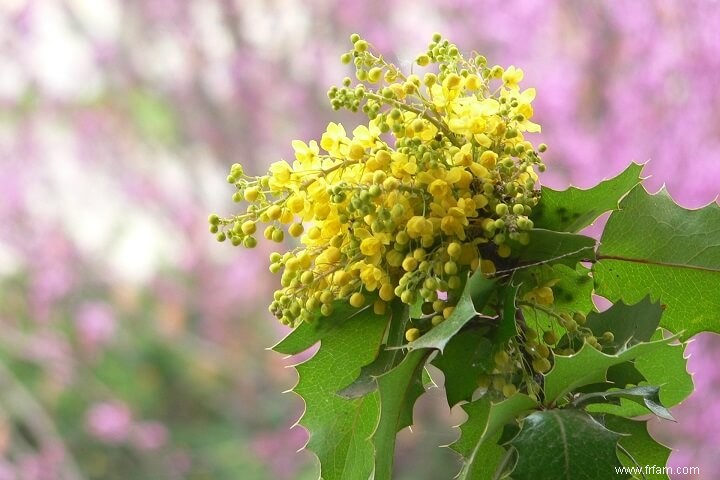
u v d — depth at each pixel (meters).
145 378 1.88
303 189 0.43
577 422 0.41
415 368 0.42
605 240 0.45
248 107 1.79
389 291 0.43
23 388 1.81
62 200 1.91
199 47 1.83
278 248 1.80
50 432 1.78
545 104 1.38
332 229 0.43
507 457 0.43
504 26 1.44
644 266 0.46
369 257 0.43
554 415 0.41
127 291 1.89
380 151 0.42
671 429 1.29
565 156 1.36
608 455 0.40
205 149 1.88
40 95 1.92
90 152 1.92
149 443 1.79
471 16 1.48
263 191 0.43
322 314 0.44
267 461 1.77
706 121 1.30
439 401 1.55
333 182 0.43
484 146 0.42
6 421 1.77
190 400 1.89
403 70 0.44
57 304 1.87
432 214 0.42
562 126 1.37
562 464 0.40
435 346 0.39
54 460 1.76
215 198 1.94
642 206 0.45
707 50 1.30
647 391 0.42
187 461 1.82
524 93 0.43
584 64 1.40
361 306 0.44
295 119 1.78
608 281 0.46
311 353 1.60
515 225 0.41
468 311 0.39
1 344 1.83
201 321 1.90
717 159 1.27
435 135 0.43
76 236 1.91
